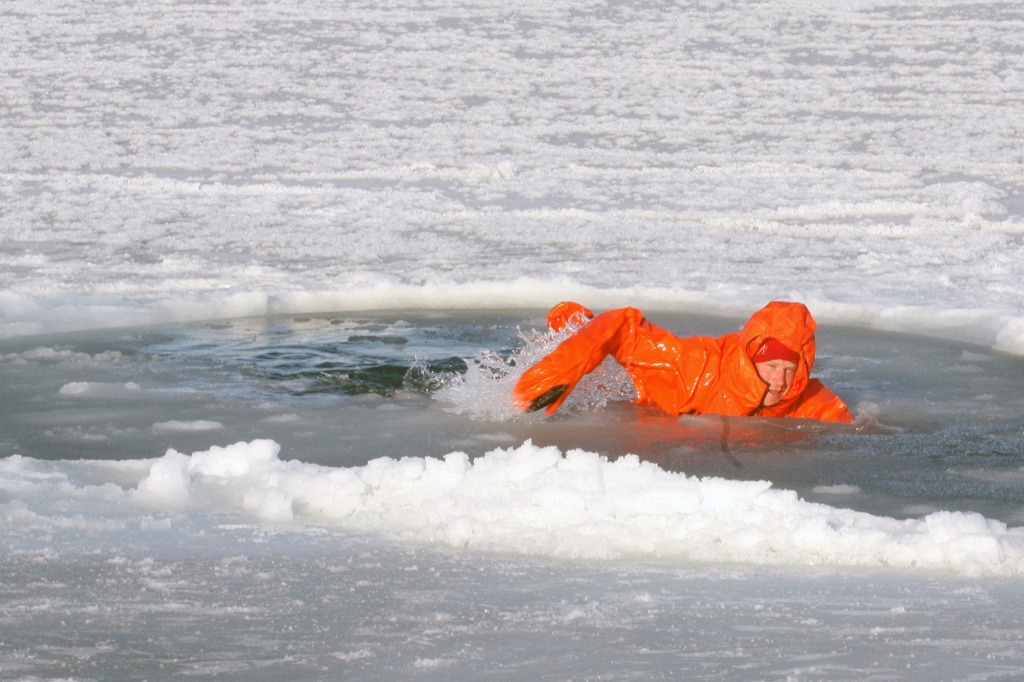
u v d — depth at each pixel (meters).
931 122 53.00
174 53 64.62
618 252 35.75
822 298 30.42
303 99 56.31
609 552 14.21
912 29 69.81
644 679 10.03
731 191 43.06
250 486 17.06
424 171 45.69
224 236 37.12
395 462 17.02
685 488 15.77
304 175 44.97
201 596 12.36
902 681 9.98
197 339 27.06
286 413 22.19
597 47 66.12
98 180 43.81
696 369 22.50
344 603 12.15
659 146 49.66
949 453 20.36
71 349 26.14
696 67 62.44
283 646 10.84
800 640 11.05
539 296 31.00
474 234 37.78
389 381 24.14
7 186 42.78
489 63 62.75
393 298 30.69
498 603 12.23
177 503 16.41
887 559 14.13
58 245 35.91
